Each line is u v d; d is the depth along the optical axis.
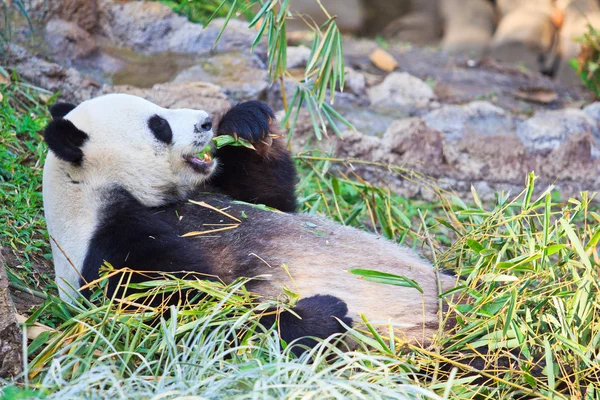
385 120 15.05
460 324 7.87
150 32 15.83
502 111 15.27
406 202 12.89
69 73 13.73
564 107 16.75
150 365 7.34
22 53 13.59
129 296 7.56
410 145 13.92
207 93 13.87
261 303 7.59
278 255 8.55
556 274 8.35
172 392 6.12
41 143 11.56
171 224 8.75
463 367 7.38
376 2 25.06
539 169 14.13
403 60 19.14
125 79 14.55
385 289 8.37
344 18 24.56
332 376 6.52
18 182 10.67
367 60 18.56
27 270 9.17
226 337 7.09
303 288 8.34
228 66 15.23
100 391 6.20
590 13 20.17
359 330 7.76
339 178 13.11
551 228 8.44
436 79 17.78
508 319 7.18
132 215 8.35
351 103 15.57
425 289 8.50
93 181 8.61
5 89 12.52
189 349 7.00
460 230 11.01
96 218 8.44
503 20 22.22
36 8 14.64
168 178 9.02
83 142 8.55
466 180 13.91
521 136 14.48
